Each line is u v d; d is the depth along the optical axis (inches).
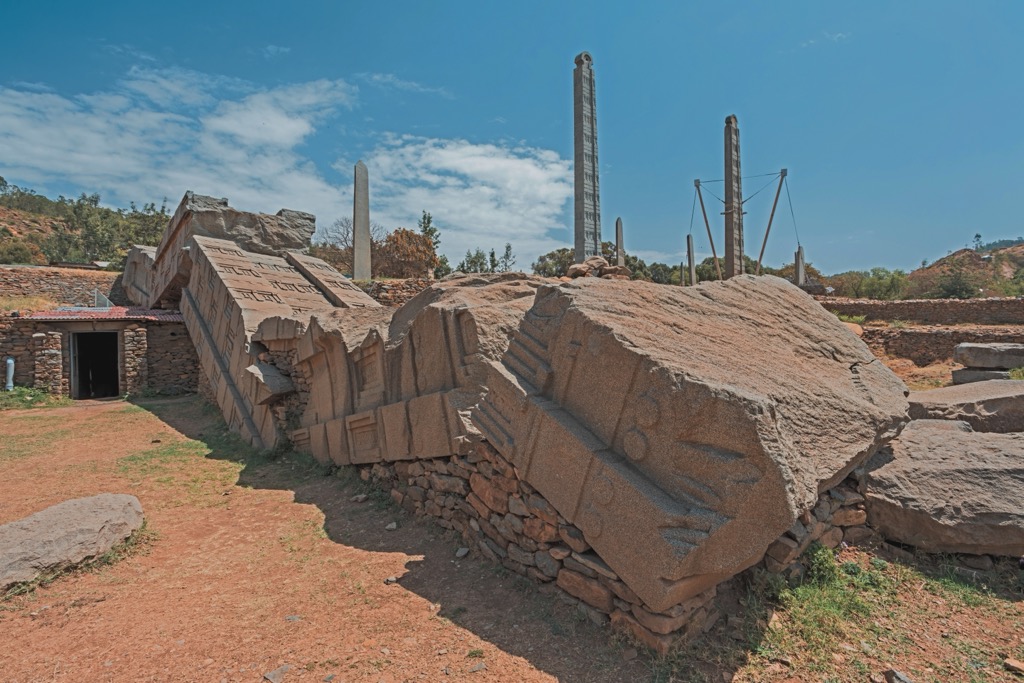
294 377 341.7
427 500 212.8
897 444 185.5
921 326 647.1
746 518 108.2
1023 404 207.9
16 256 1640.0
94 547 173.2
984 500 157.6
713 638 123.7
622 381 130.6
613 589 128.3
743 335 168.9
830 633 125.9
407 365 230.7
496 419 167.0
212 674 118.8
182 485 272.4
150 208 2320.4
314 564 180.2
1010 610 137.7
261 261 531.8
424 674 118.3
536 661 121.4
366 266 768.3
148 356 584.4
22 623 139.7
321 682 115.5
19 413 466.6
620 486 123.3
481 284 251.4
